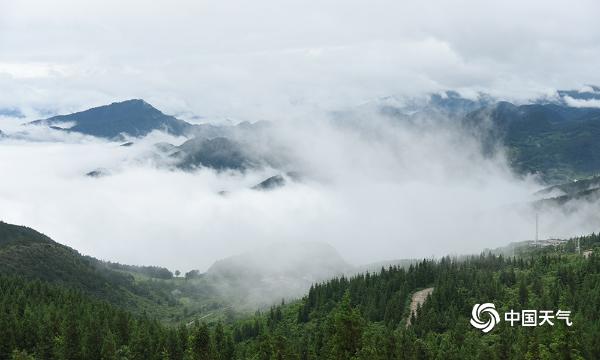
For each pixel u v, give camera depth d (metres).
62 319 179.62
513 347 146.00
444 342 158.75
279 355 142.50
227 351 169.75
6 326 164.00
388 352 140.38
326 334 160.50
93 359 161.38
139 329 177.25
